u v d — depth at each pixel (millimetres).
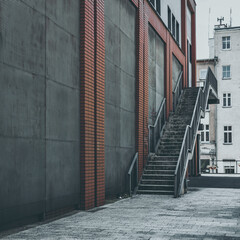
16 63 7113
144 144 15219
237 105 43844
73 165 9359
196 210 9758
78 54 9789
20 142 7145
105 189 11492
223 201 11820
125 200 12055
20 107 7180
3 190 6625
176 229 7152
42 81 7984
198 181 23641
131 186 13961
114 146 12359
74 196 9391
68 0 9305
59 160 8641
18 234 6684
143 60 15477
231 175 33375
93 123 10359
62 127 8836
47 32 8258
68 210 9281
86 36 9992
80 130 9773
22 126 7223
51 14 8461
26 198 7293
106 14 11898
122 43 13367
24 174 7238
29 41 7559
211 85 23812
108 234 6703
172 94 20781
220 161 43750
